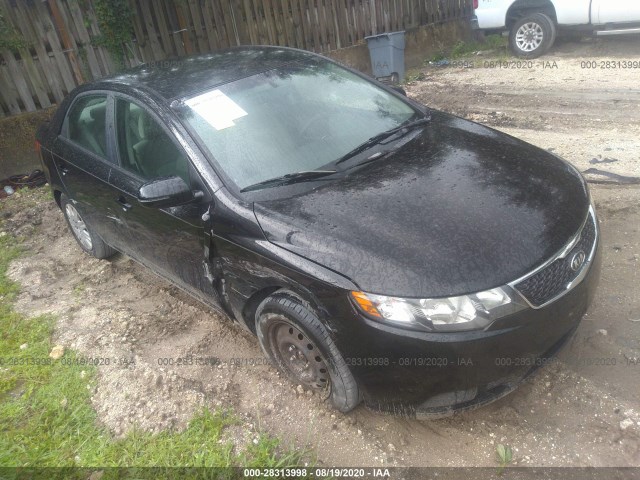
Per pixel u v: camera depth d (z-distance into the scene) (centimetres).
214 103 346
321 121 352
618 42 1045
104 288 469
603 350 320
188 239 339
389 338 248
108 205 408
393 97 400
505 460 266
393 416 295
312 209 288
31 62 696
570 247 269
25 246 561
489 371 253
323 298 263
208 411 317
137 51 774
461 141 344
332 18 979
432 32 1148
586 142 595
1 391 358
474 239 258
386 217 275
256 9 877
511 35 1053
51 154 470
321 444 292
